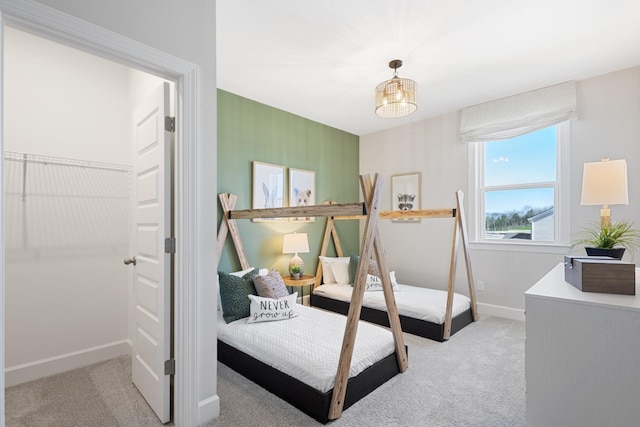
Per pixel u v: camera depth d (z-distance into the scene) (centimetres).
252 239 384
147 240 202
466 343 302
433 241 438
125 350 280
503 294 378
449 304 313
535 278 355
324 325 266
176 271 177
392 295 238
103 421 186
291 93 360
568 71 306
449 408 199
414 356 274
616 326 117
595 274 134
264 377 223
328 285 429
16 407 200
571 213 331
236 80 327
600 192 228
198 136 179
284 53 272
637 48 265
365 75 314
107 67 276
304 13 219
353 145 519
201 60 181
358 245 526
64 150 252
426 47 262
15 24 126
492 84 334
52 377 238
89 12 140
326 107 405
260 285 299
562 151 338
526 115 351
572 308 125
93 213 266
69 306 253
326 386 187
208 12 186
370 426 182
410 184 461
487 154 400
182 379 175
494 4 209
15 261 230
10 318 227
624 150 301
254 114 383
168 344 182
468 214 404
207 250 185
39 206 241
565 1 205
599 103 314
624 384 116
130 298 278
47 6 129
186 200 174
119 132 280
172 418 187
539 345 132
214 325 190
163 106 182
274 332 250
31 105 239
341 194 496
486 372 245
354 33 242
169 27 168
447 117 424
